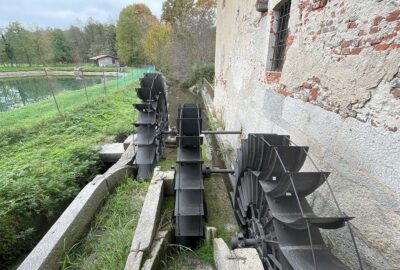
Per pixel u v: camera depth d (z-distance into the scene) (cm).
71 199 368
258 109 416
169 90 1859
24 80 2606
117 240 265
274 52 367
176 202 317
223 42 843
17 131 647
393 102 150
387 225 154
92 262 247
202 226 305
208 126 917
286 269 190
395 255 148
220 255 228
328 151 217
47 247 237
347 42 192
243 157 296
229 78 706
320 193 228
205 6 2075
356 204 181
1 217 280
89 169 448
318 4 232
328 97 218
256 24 436
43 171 399
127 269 215
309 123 250
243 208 311
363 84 175
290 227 194
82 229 292
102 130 684
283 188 204
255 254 215
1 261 269
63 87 2102
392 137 150
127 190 375
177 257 278
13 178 388
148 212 287
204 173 374
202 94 1579
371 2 167
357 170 181
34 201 313
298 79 273
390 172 151
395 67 148
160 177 363
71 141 591
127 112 913
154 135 474
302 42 266
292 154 222
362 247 175
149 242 245
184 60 2111
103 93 1260
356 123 183
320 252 187
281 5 336
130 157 459
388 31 153
